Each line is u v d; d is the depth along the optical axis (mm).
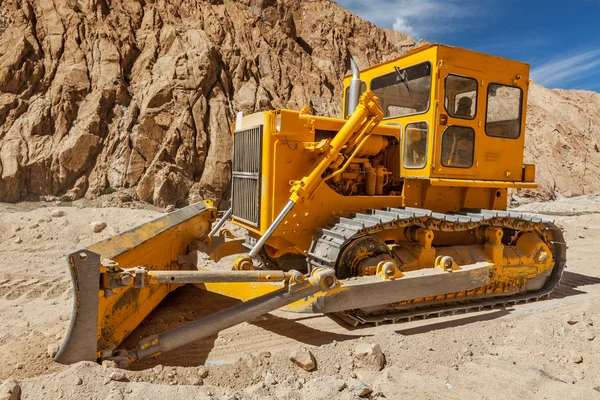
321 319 4668
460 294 5164
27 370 3035
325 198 4930
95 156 15891
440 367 3717
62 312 4602
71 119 16078
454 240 5668
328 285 3918
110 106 16734
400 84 5594
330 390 3186
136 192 15703
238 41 22719
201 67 18391
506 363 3832
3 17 17266
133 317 3867
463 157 5336
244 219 5160
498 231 5297
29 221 8336
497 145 5617
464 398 3266
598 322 4793
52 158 15141
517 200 29062
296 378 3420
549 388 3400
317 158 4820
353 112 5250
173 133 16750
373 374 3551
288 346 3984
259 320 4598
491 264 5078
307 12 31828
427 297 4797
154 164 16156
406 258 4930
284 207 4641
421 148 5211
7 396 2682
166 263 4555
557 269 5957
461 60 5160
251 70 21453
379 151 5484
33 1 18062
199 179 17031
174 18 20953
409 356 3855
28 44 16828
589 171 34219
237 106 19109
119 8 19766
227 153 17484
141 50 18906
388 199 5332
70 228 8250
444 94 5059
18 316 4492
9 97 15680
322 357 3709
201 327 3586
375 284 4184
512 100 5711
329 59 28016
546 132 35781
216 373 3369
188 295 5137
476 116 5367
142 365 3402
